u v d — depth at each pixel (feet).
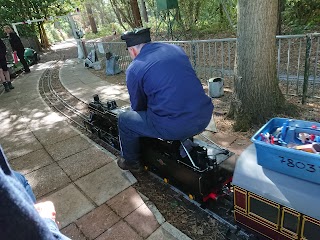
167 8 39.45
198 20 50.49
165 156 9.28
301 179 5.86
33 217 1.91
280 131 7.16
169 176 9.62
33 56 47.91
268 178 6.27
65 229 8.45
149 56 8.36
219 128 13.91
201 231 7.99
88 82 28.53
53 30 124.26
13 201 1.77
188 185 8.73
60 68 39.96
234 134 13.20
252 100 13.57
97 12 113.91
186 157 8.82
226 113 15.44
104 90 24.44
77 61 44.83
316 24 31.50
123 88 24.44
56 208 9.43
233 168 9.07
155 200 9.42
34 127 17.28
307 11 31.78
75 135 15.19
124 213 8.86
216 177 8.54
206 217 8.47
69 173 11.46
